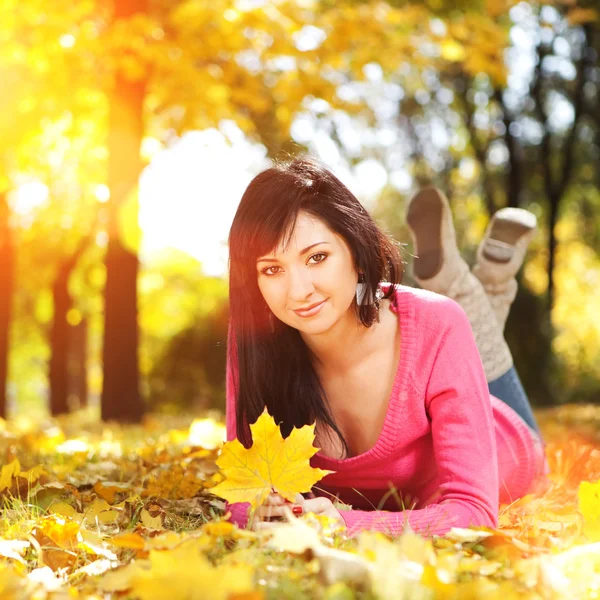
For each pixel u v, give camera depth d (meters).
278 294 1.96
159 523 2.08
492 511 1.97
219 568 1.32
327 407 2.20
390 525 1.88
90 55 8.80
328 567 1.40
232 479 1.85
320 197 1.95
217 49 8.70
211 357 20.52
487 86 15.20
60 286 17.58
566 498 2.67
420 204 3.09
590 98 15.20
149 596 1.31
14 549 1.78
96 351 33.53
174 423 8.16
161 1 8.88
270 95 9.71
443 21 9.05
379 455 2.15
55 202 15.31
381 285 2.17
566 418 7.40
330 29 8.48
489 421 2.11
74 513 2.21
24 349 31.91
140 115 9.06
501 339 3.10
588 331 21.14
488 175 16.25
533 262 17.94
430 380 2.08
